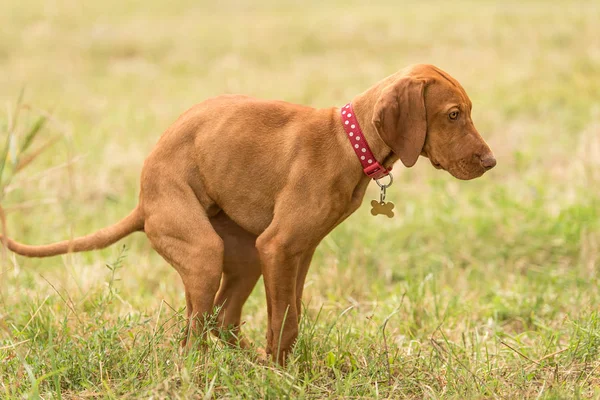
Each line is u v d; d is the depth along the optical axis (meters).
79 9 31.70
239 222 7.11
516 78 18.55
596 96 16.75
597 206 11.21
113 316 8.05
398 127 6.61
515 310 9.05
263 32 26.53
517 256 10.71
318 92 18.61
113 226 7.46
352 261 10.30
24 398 6.24
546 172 13.07
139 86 20.42
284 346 6.95
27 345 7.26
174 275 10.27
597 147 13.19
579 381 6.81
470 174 6.76
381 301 9.37
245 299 7.66
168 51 24.56
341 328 7.78
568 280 9.65
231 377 6.47
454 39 23.77
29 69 22.14
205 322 6.93
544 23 24.66
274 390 6.23
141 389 6.32
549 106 16.33
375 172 6.86
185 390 6.11
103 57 24.12
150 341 6.89
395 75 6.87
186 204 7.03
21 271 9.64
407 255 10.87
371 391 6.65
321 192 6.77
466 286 10.00
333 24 26.92
